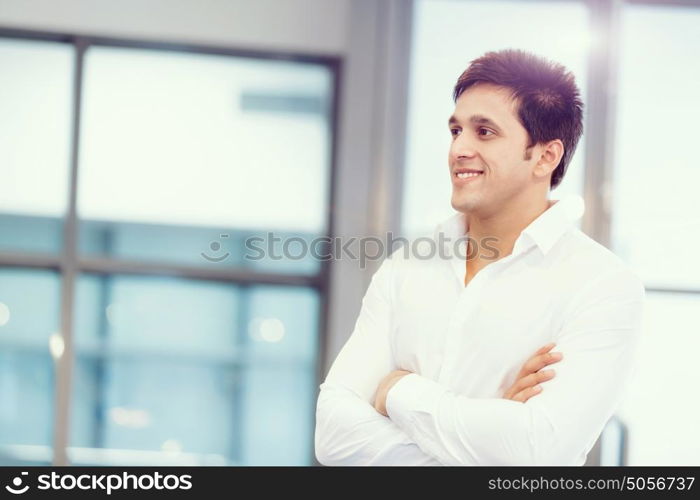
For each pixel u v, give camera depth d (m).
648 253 5.93
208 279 6.25
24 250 6.23
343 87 6.20
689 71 6.03
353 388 2.02
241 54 6.25
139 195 6.26
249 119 6.28
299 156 6.28
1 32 6.18
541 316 1.89
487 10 6.06
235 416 6.23
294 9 6.17
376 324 2.08
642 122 6.01
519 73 1.89
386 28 5.95
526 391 1.80
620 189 5.98
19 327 6.21
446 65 6.04
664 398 5.77
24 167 6.23
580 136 1.98
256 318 6.26
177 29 6.18
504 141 1.89
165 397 6.24
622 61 6.03
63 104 6.25
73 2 6.14
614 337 1.82
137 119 6.27
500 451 1.76
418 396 1.84
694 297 5.89
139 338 6.24
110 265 6.23
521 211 1.95
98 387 6.22
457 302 1.96
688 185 5.98
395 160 5.99
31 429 6.19
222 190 6.28
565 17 6.03
